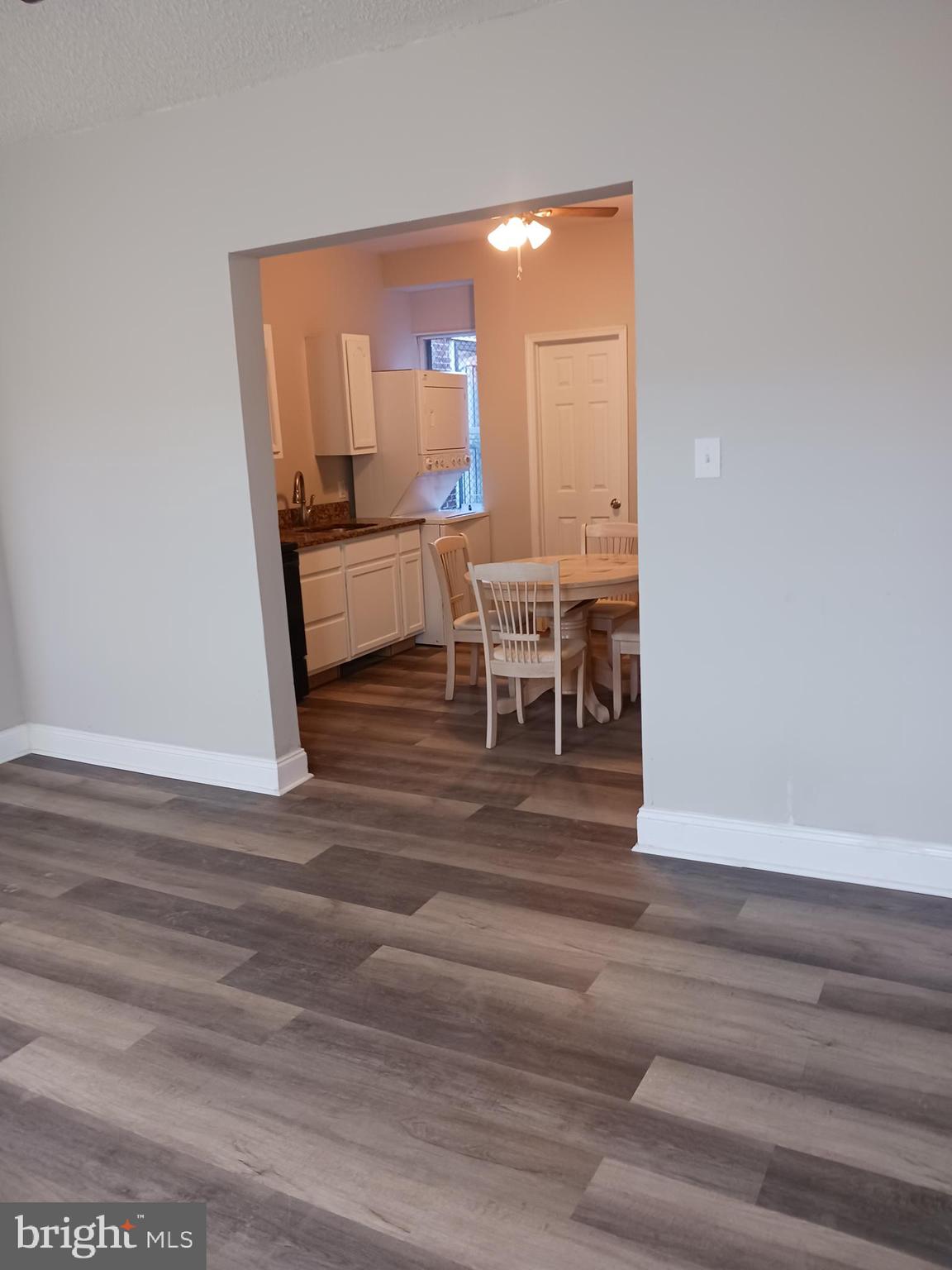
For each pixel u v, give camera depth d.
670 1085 2.11
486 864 3.21
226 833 3.57
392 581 6.15
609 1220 1.76
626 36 2.76
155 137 3.59
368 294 6.81
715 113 2.69
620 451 6.58
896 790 2.84
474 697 5.24
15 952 2.81
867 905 2.81
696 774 3.11
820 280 2.66
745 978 2.49
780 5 2.57
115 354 3.89
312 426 6.34
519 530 6.99
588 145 2.87
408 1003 2.46
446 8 2.83
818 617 2.84
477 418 7.82
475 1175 1.88
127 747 4.34
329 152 3.28
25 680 4.61
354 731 4.72
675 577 3.00
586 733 4.53
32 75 3.21
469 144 3.04
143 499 3.98
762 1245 1.69
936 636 2.70
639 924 2.78
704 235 2.77
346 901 3.01
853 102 2.54
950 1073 2.11
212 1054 2.30
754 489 2.84
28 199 3.95
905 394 2.62
